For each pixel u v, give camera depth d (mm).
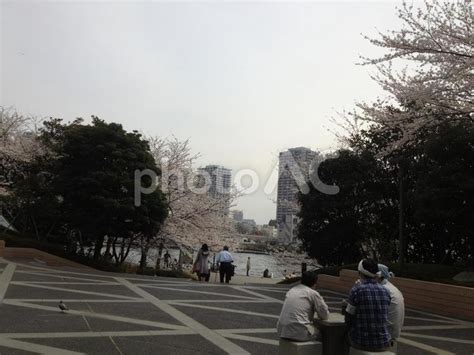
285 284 18281
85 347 6441
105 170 18469
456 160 13289
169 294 12164
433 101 14125
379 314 5402
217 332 7914
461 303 11250
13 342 6449
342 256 19688
